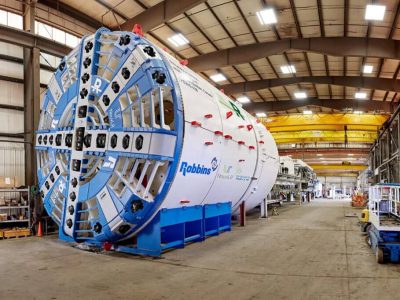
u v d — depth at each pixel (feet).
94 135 23.40
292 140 115.44
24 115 41.27
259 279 18.75
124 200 21.97
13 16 41.47
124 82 22.67
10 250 25.75
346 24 49.57
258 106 91.86
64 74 26.63
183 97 24.30
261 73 71.15
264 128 49.11
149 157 21.31
